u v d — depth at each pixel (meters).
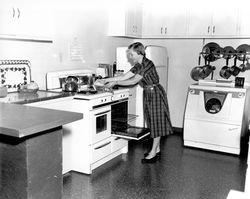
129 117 3.87
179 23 4.48
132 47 3.30
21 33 2.77
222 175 3.17
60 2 3.47
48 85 3.31
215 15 4.23
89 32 4.00
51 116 1.42
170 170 3.28
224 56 4.32
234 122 3.77
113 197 2.63
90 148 3.06
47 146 1.43
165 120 3.48
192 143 4.11
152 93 3.39
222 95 3.86
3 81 2.89
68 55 3.70
